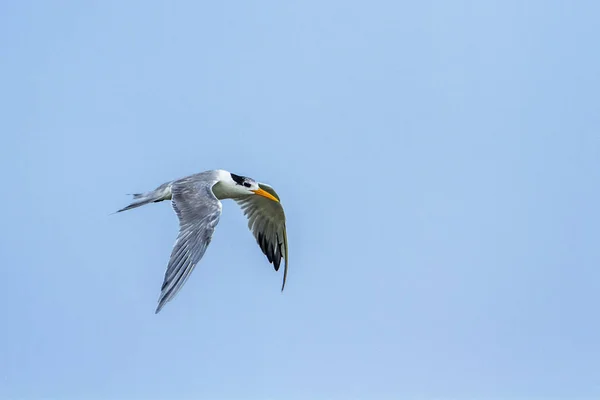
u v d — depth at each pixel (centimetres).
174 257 1438
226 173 1711
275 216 1773
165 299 1396
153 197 1638
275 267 1803
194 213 1497
